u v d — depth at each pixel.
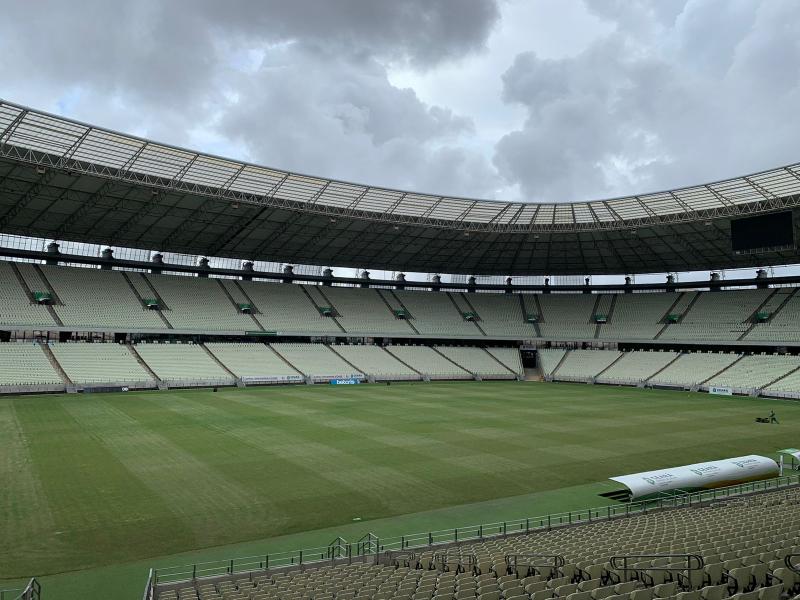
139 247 71.19
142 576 15.76
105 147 47.19
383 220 67.06
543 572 13.09
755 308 78.94
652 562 12.59
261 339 77.75
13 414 41.47
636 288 93.69
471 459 29.59
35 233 64.25
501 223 71.50
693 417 45.25
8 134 43.94
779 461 29.59
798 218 62.03
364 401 52.88
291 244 76.06
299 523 20.16
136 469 26.36
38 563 16.48
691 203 60.94
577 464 28.88
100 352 62.75
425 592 11.59
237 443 32.38
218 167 52.62
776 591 9.96
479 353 88.62
